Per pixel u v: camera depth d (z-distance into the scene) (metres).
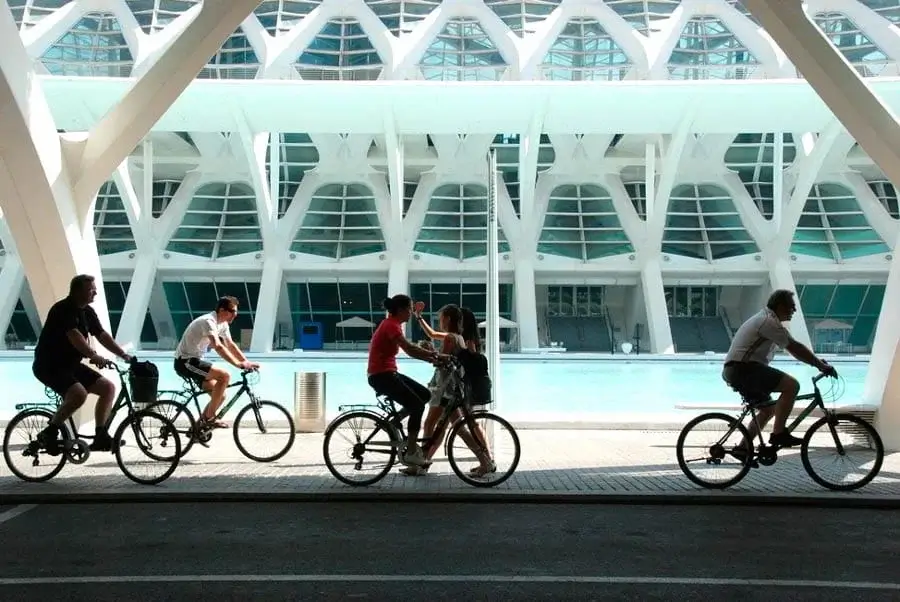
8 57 8.75
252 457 8.79
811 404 7.41
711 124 34.03
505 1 37.09
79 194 10.19
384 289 42.00
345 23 37.53
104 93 30.70
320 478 7.71
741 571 4.85
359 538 5.60
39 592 4.32
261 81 30.61
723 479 7.38
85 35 36.28
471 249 40.84
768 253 38.72
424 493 6.93
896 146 9.37
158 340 41.34
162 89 9.85
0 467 8.25
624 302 44.62
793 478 7.90
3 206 9.55
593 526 6.02
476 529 5.90
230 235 41.03
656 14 36.59
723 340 42.03
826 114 32.56
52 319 7.34
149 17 36.41
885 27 35.00
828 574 4.79
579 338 42.97
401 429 7.57
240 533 5.72
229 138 38.38
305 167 41.09
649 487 7.30
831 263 38.84
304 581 4.59
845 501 6.82
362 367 30.19
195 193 40.78
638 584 4.57
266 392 21.16
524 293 38.03
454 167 39.72
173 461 7.42
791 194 40.38
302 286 42.09
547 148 40.09
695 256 40.50
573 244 41.06
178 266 39.22
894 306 10.10
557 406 18.88
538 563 5.00
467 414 7.43
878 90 30.11
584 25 36.94
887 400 10.12
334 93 31.25
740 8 35.84
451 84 30.86
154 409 8.54
